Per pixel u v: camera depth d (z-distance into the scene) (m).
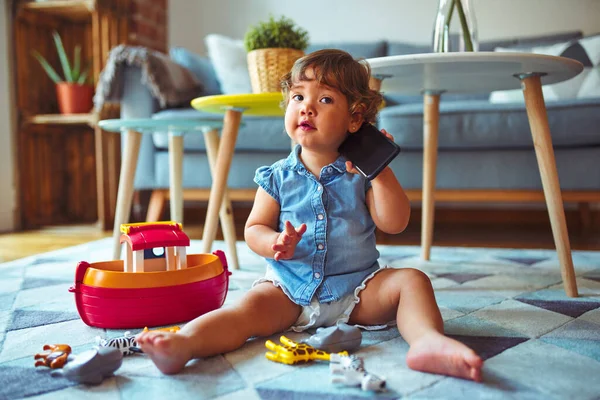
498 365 0.66
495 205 2.43
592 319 0.85
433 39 1.30
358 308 0.79
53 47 2.42
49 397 0.58
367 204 0.82
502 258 1.45
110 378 0.63
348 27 2.56
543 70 1.04
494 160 1.72
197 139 1.94
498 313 0.89
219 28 2.66
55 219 2.43
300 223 0.81
